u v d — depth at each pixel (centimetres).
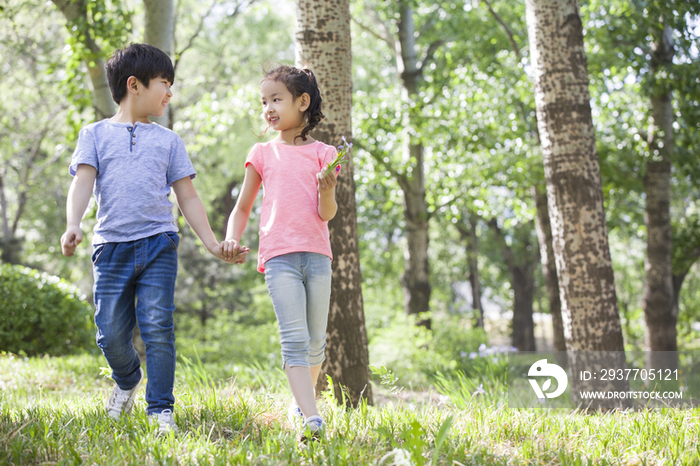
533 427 264
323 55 421
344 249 412
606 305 482
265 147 271
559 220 495
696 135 1047
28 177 1852
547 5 502
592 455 223
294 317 246
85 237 1448
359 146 1196
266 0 1538
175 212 1045
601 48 1050
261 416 269
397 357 1029
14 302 804
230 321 1627
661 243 1029
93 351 886
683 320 1694
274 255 251
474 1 1253
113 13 730
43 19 1192
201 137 1141
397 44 1332
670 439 245
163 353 244
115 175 246
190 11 1507
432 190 1376
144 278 246
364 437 228
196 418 259
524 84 1080
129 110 259
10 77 1418
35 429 221
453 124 1141
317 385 409
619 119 1247
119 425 236
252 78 1725
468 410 299
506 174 1155
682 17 883
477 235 2338
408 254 1359
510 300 2800
